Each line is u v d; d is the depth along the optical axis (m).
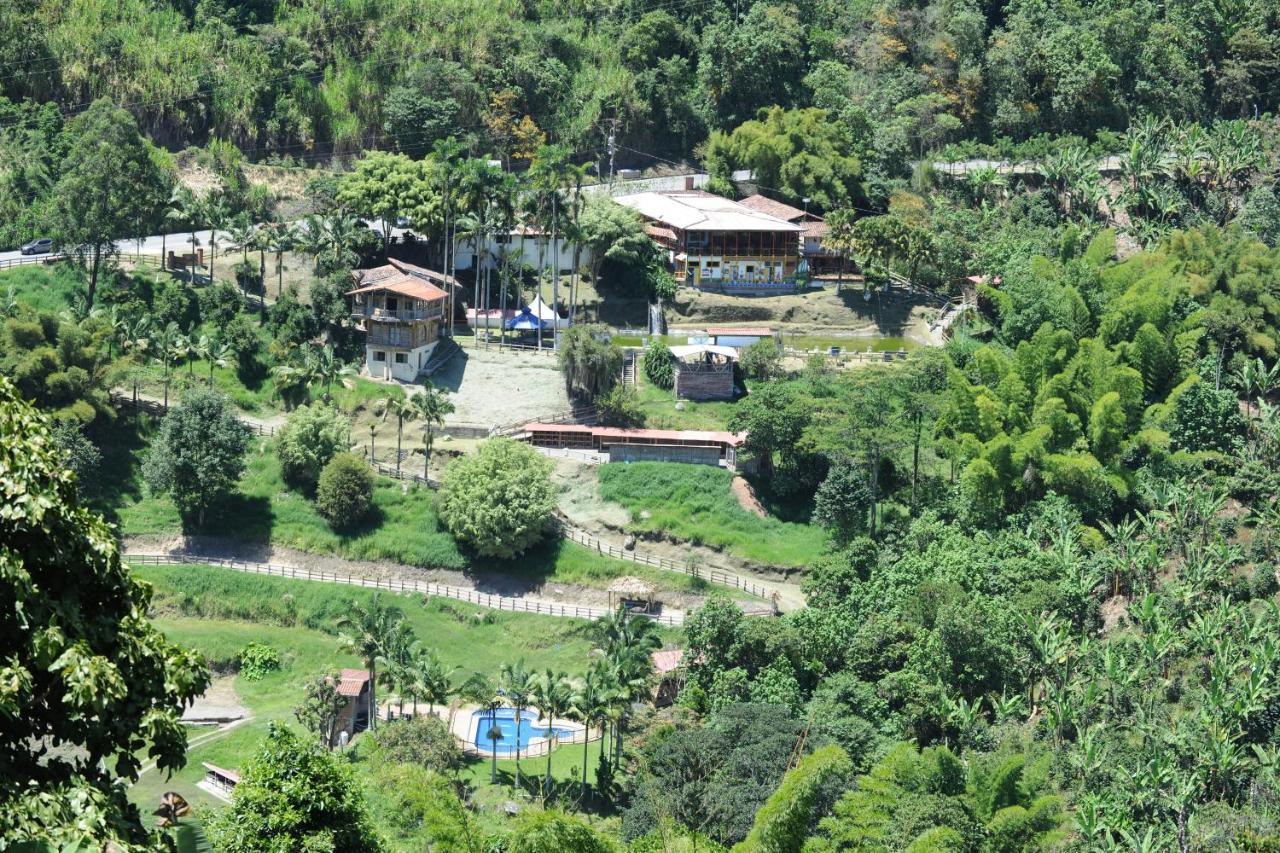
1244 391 176.50
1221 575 141.38
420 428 170.12
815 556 157.25
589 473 164.75
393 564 153.38
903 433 157.00
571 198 195.88
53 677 37.94
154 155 196.38
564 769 122.69
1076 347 170.88
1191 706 125.56
